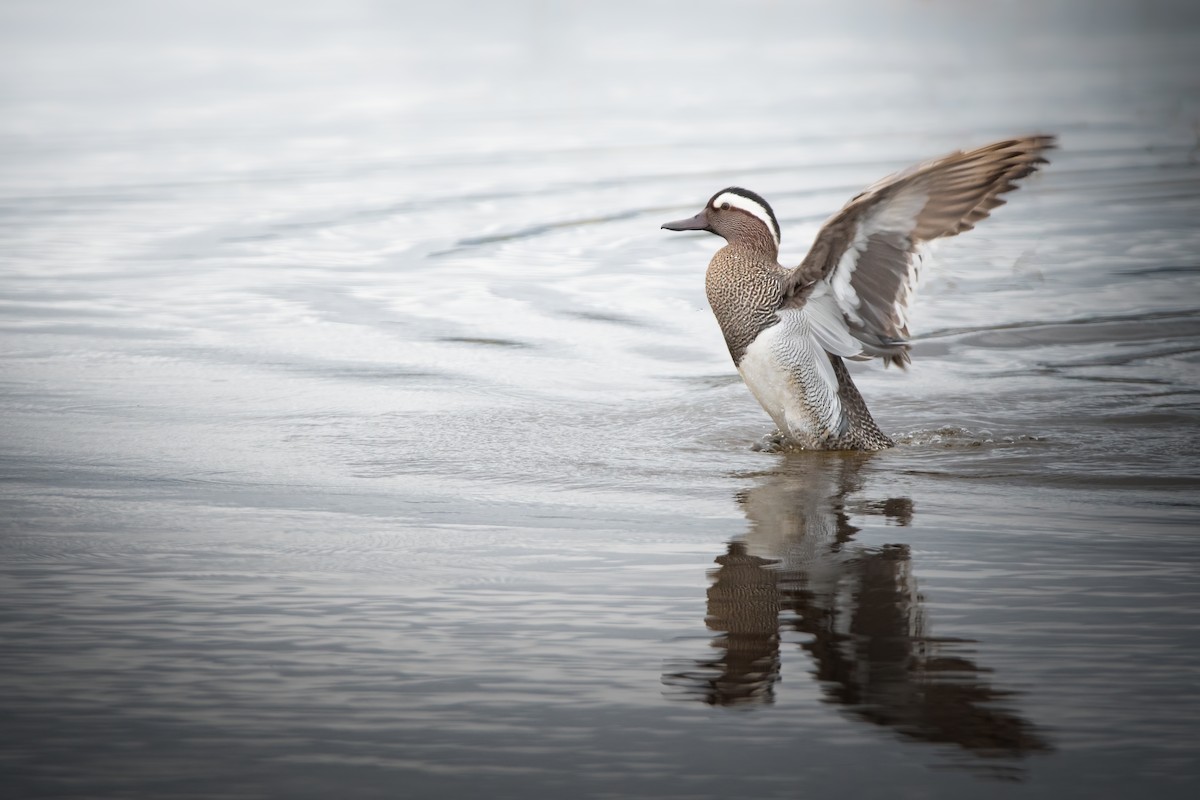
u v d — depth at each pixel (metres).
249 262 20.25
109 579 8.30
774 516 9.62
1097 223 22.61
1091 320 16.62
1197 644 7.10
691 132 32.75
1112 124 33.31
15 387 13.72
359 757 6.02
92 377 14.16
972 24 65.38
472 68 47.09
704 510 9.80
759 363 11.74
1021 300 17.72
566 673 6.84
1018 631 7.30
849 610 7.67
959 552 8.72
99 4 70.50
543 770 5.88
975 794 5.64
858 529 9.28
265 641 7.30
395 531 9.29
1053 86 41.09
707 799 5.63
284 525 9.44
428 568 8.49
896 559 8.58
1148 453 11.54
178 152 30.86
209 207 24.55
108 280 19.09
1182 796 5.60
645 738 6.16
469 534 9.21
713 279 11.87
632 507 9.90
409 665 6.97
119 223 23.23
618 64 48.12
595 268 19.83
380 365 14.72
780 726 6.24
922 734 6.14
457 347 15.53
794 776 5.80
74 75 46.06
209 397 13.37
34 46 54.97
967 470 11.04
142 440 11.80
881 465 11.24
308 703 6.54
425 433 12.10
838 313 11.69
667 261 20.27
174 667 6.96
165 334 16.09
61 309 17.36
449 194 25.45
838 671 6.84
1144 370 14.45
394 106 38.19
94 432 12.07
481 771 5.88
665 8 72.12
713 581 8.18
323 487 10.43
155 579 8.30
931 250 11.25
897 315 11.55
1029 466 11.13
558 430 12.27
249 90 42.09
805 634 7.31
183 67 48.47
